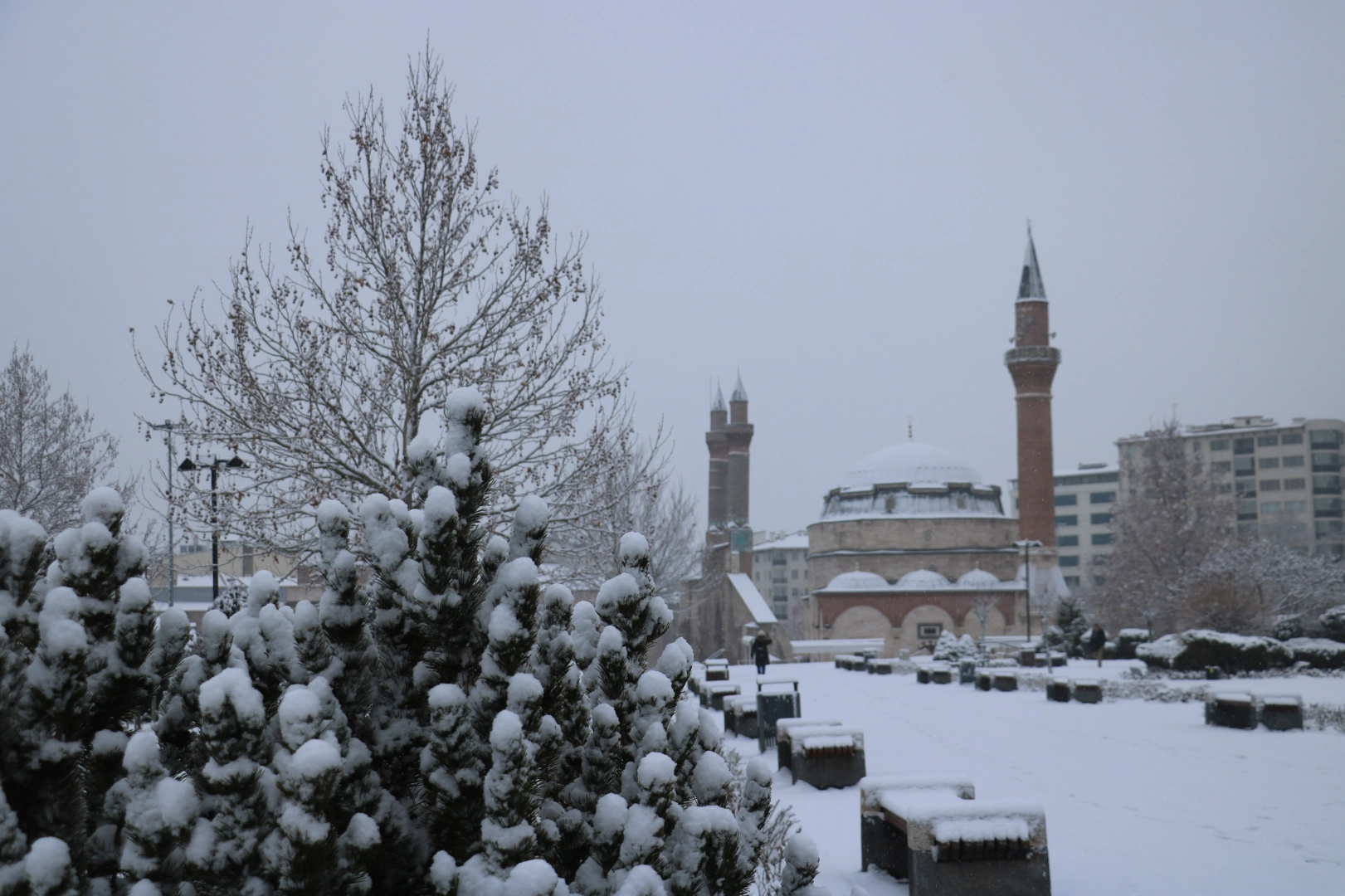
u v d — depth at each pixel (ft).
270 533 44.52
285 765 10.65
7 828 9.94
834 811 38.68
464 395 13.89
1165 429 223.51
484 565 13.69
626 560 15.29
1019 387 279.28
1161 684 97.04
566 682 13.89
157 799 10.77
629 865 12.48
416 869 12.51
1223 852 32.12
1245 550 192.24
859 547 303.89
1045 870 25.32
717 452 364.99
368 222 45.80
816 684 115.24
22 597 12.26
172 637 12.75
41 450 89.61
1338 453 397.60
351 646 13.15
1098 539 450.30
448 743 12.12
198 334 43.32
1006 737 62.69
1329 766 49.37
